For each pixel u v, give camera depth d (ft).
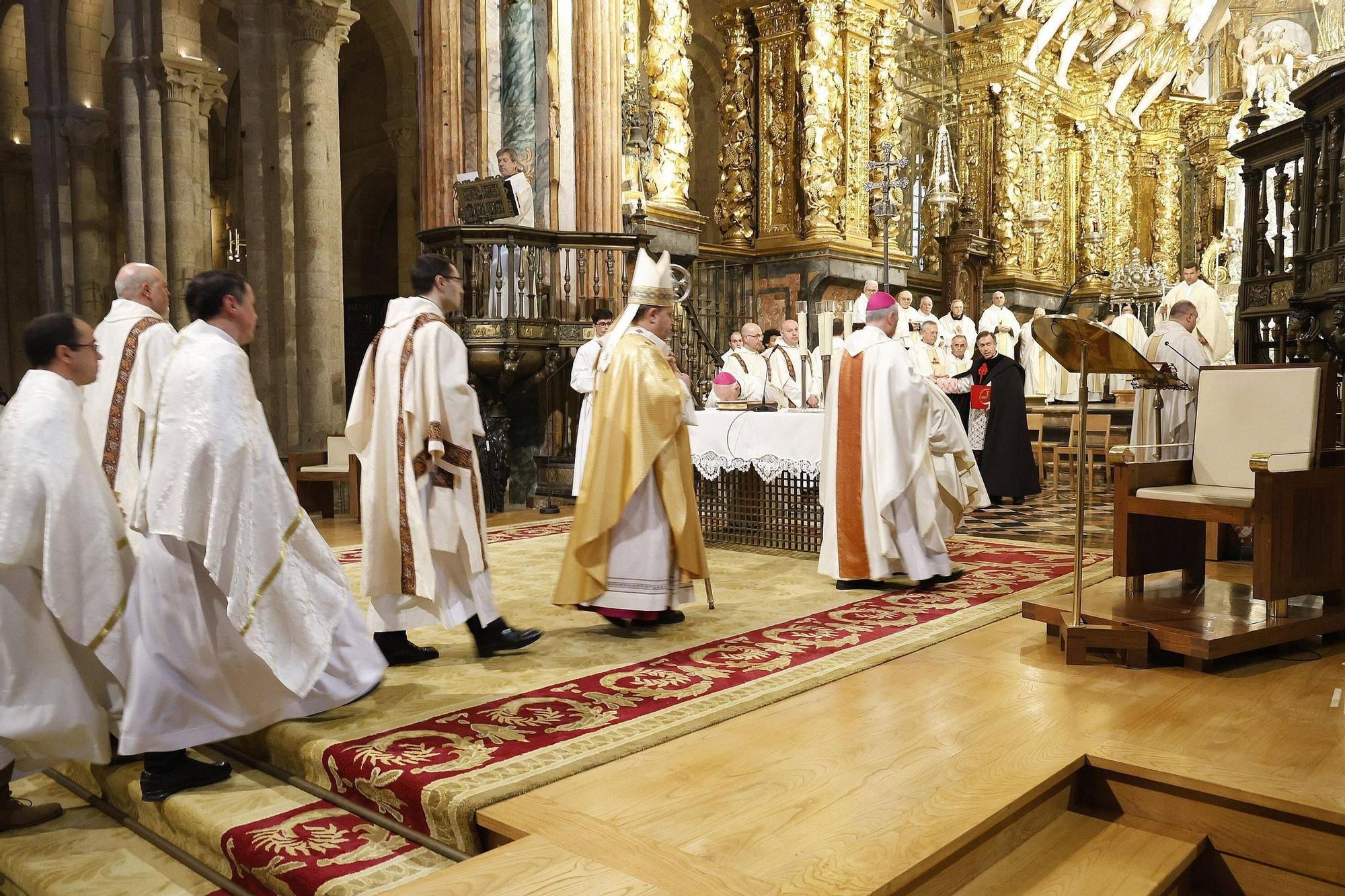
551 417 33.35
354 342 61.36
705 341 41.11
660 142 45.98
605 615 15.43
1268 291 22.94
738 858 8.33
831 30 50.90
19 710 10.67
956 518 20.02
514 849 8.59
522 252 30.58
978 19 66.85
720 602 18.01
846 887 7.83
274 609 11.08
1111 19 70.33
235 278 11.53
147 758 11.18
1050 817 10.25
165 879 10.36
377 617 13.89
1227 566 19.63
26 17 47.91
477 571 13.98
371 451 13.78
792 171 51.96
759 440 22.38
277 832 10.11
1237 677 13.26
